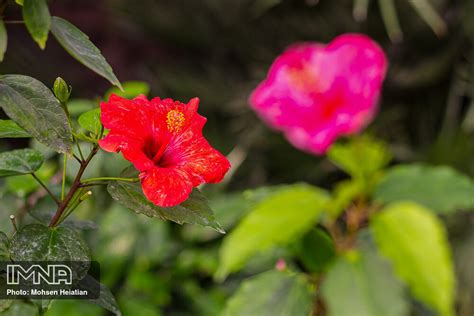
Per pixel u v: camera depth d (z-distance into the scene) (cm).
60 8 364
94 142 91
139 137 90
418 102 258
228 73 282
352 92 139
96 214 159
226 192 254
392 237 121
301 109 144
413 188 130
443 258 119
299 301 125
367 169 133
